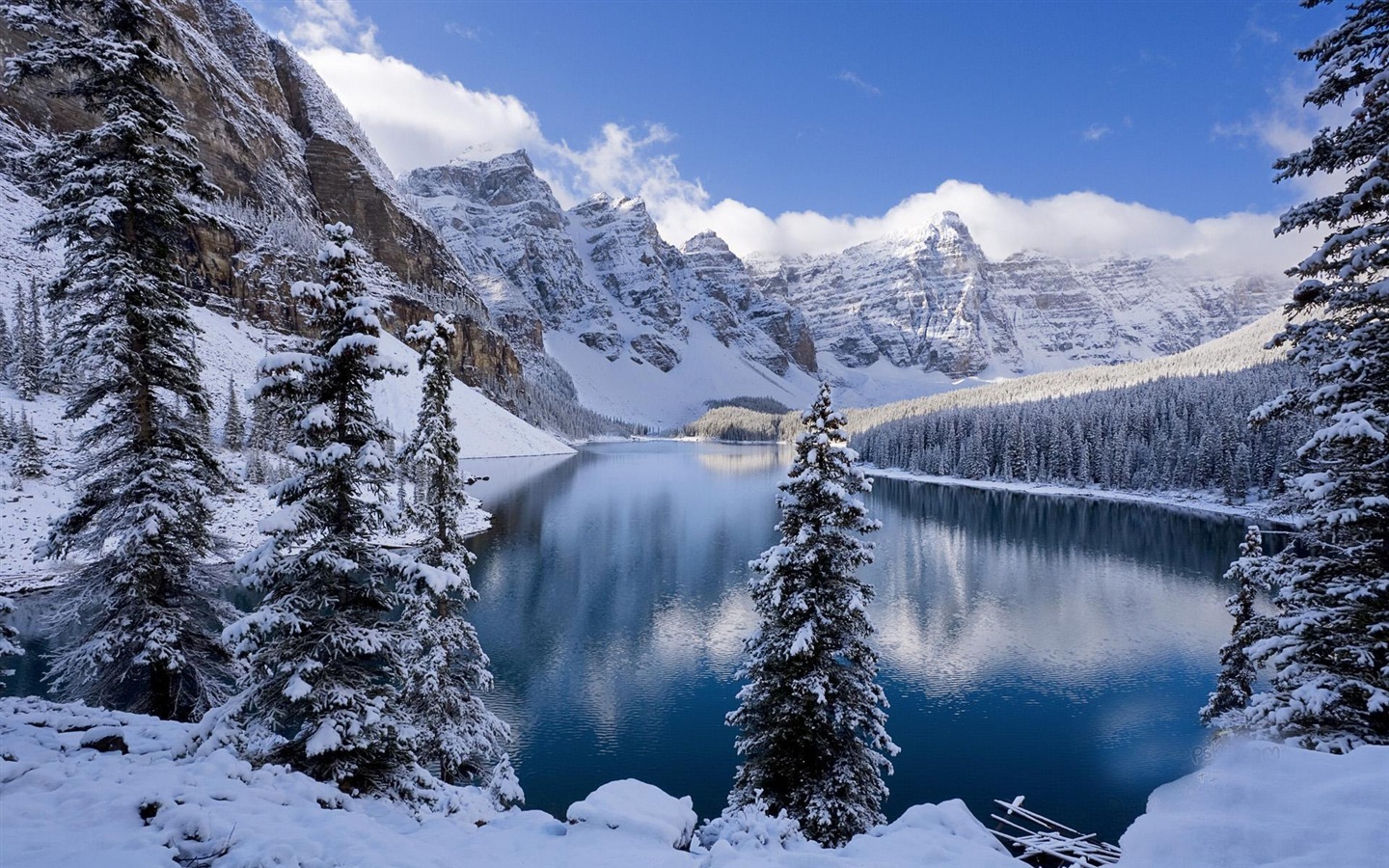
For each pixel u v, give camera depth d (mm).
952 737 28828
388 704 12773
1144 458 109312
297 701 11789
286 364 11695
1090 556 64375
